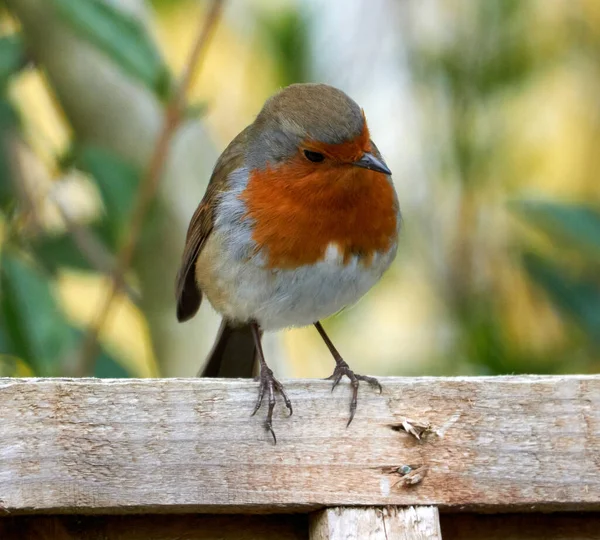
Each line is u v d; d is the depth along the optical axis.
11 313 10.40
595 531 7.79
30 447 7.03
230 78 15.06
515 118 14.02
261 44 14.17
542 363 12.30
